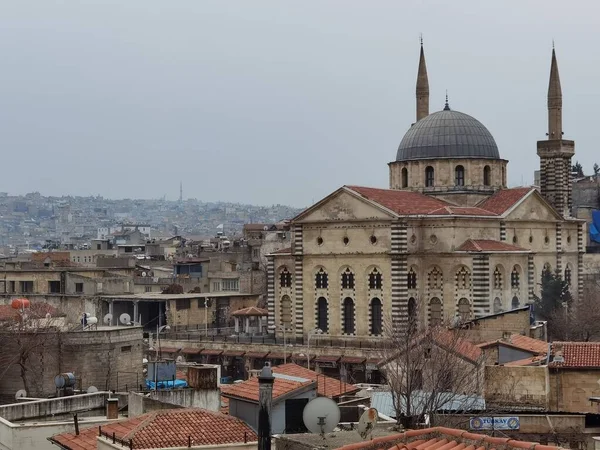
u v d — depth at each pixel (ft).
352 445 135.33
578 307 565.94
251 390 210.79
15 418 231.91
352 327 563.89
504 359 309.01
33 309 413.59
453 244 552.82
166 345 580.71
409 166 622.95
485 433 212.23
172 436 176.45
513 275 570.05
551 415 219.00
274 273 602.03
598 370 236.02
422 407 237.66
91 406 247.91
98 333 343.46
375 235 555.69
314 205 576.61
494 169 618.03
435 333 322.96
